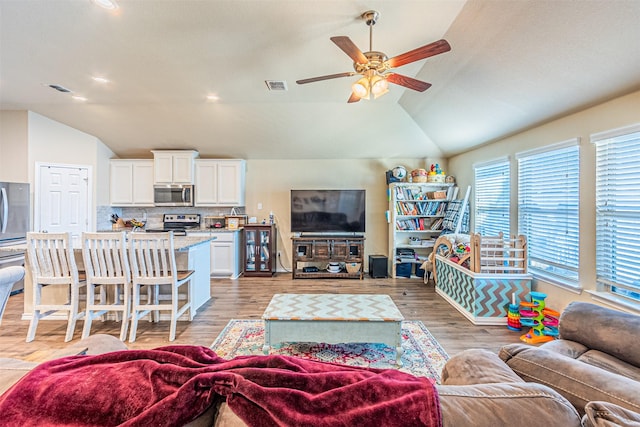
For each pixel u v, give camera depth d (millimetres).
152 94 3736
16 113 4309
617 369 1360
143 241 2863
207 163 5430
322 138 5090
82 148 4895
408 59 2027
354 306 2619
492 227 4281
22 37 2447
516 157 3701
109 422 651
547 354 1282
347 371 795
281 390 672
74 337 2840
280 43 2537
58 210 4656
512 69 2625
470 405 641
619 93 2371
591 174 2703
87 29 2334
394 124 4703
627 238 2436
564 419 633
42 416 658
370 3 2057
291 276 5336
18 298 4004
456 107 3691
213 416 698
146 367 755
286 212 5754
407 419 617
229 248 5164
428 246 5387
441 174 5238
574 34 2033
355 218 5434
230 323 3170
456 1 2057
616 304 2439
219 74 3158
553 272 3172
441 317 3363
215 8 2080
